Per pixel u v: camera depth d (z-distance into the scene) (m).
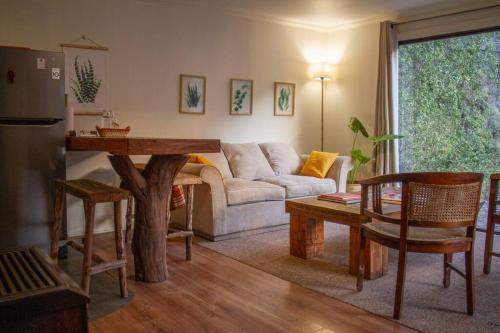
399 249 2.47
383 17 5.59
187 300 2.69
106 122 4.47
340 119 6.23
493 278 3.15
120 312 2.50
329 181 5.19
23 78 3.34
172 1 4.87
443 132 5.25
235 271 3.25
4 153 3.32
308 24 6.02
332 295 2.79
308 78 6.21
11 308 1.13
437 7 5.08
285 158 5.58
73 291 1.22
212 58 5.25
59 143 3.51
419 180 2.38
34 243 3.46
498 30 4.71
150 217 2.98
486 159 4.89
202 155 4.88
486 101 4.86
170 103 4.95
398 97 5.62
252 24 5.59
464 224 2.46
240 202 4.24
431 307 2.60
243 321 2.40
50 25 4.15
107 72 4.49
